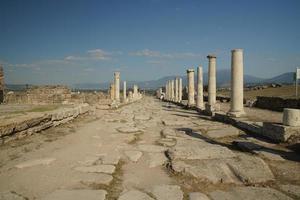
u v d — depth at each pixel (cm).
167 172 632
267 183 565
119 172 630
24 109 1388
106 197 489
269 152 788
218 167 639
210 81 2208
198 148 805
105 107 2527
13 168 631
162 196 494
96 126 1326
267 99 2370
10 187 523
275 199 488
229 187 544
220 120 1622
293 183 567
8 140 845
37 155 743
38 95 2795
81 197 481
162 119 1705
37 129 1027
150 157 754
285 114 930
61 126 1258
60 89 2867
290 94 3300
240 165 648
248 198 491
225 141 997
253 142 923
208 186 548
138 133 1145
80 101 2953
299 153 790
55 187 526
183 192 517
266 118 1513
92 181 559
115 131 1187
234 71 1534
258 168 630
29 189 514
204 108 2306
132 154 782
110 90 3653
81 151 805
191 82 2938
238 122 1323
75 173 605
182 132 1177
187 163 668
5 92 2877
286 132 890
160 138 1043
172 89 4912
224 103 3316
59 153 772
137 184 554
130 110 2492
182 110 2567
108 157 739
